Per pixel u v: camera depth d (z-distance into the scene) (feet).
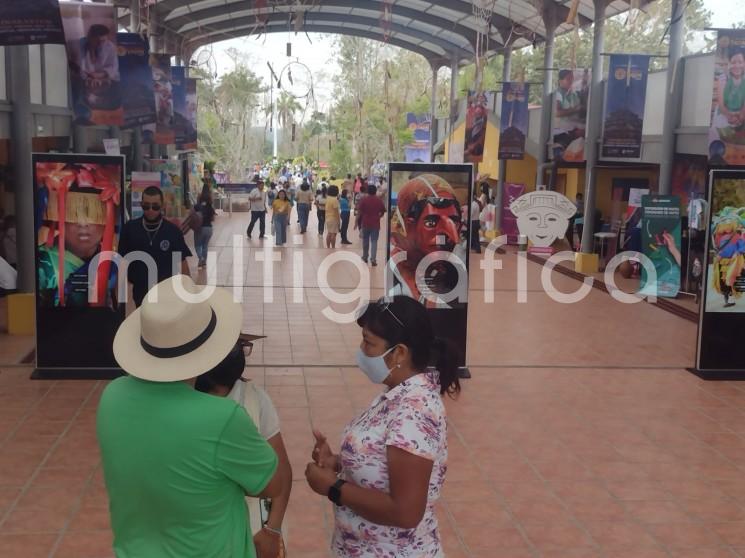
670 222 47.34
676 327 40.96
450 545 17.56
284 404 26.61
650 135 58.49
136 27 57.47
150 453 8.70
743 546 17.93
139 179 51.01
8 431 23.35
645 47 97.19
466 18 80.59
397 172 29.86
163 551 8.97
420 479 9.21
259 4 60.08
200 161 118.73
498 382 30.19
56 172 27.63
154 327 8.85
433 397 9.58
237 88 121.60
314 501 19.29
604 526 18.66
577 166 66.69
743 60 42.47
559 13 68.44
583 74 59.31
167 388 8.87
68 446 22.31
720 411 27.37
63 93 49.85
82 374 28.40
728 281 31.14
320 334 36.81
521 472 21.63
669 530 18.56
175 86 68.13
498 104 86.63
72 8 35.42
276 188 110.01
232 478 8.94
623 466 22.26
